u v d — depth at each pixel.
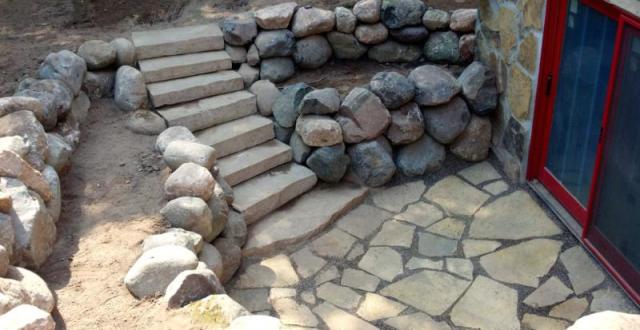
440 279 4.91
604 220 4.75
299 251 5.29
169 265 3.64
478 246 5.23
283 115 6.07
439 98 5.98
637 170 4.28
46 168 4.42
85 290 3.70
